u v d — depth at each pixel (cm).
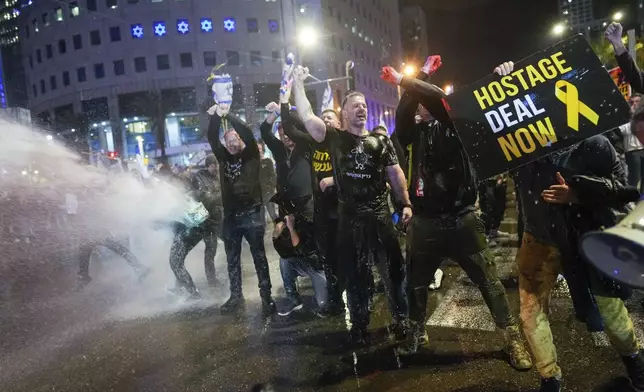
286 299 552
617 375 305
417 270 346
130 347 430
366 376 337
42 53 5656
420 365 344
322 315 475
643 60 1758
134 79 5334
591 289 270
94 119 5422
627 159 575
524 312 284
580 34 261
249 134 488
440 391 306
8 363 413
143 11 5297
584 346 349
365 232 370
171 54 5322
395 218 500
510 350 333
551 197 259
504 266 595
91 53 5388
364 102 372
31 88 5916
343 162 368
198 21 5319
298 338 421
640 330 359
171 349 418
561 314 414
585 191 253
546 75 267
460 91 285
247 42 5397
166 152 4975
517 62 275
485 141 279
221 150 498
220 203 607
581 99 259
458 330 400
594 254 196
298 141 429
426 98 314
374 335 412
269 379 345
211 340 433
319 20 5384
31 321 534
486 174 280
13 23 6234
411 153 337
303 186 474
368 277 382
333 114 457
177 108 5312
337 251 384
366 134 377
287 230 473
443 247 331
